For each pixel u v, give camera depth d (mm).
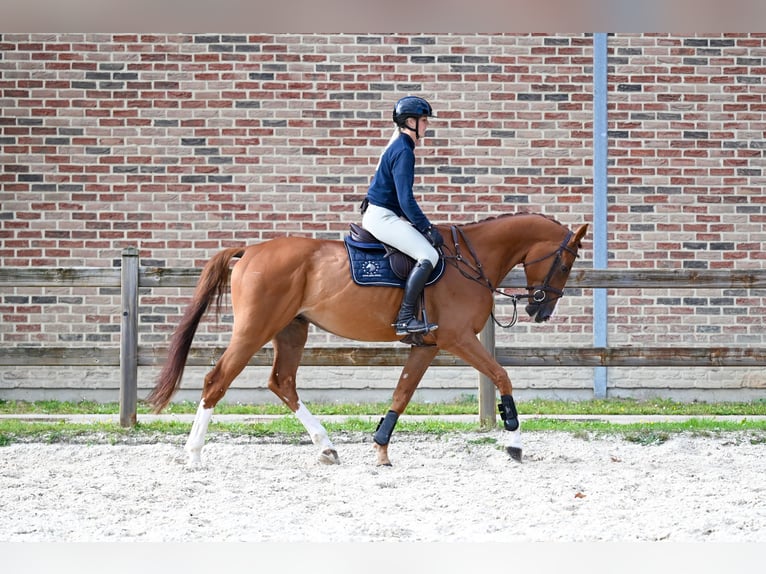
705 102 13266
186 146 13102
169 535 6152
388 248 8336
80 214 13039
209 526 6414
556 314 13234
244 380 13078
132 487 7609
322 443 8781
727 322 13258
